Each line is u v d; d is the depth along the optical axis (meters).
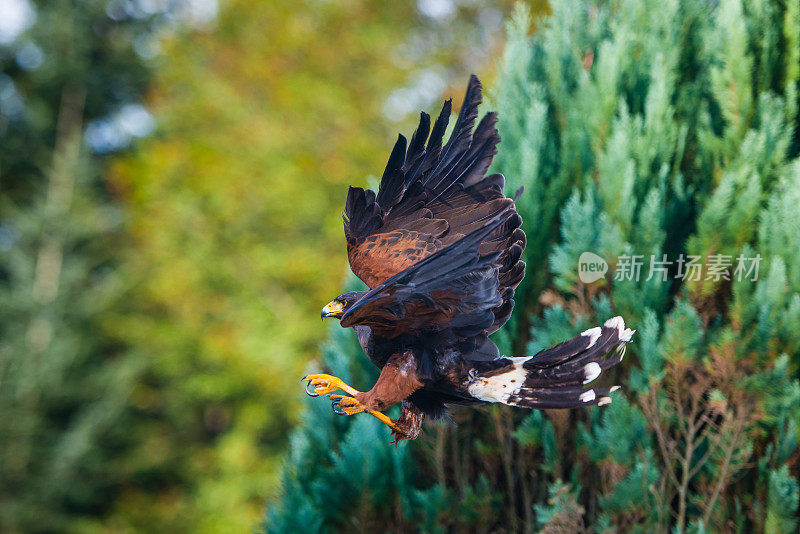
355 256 6.40
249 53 31.84
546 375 6.37
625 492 8.14
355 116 30.67
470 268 5.61
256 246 30.61
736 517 8.18
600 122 8.96
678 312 8.12
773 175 8.54
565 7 9.72
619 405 8.25
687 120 9.23
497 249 6.71
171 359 31.69
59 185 34.03
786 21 8.88
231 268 30.86
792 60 8.82
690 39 9.38
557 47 9.61
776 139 8.53
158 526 31.66
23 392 30.33
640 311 8.42
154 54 38.72
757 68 8.86
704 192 8.81
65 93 38.06
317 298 29.69
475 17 31.22
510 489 8.95
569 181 9.12
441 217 6.61
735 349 8.16
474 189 6.65
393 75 31.06
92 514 32.66
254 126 30.77
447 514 8.86
